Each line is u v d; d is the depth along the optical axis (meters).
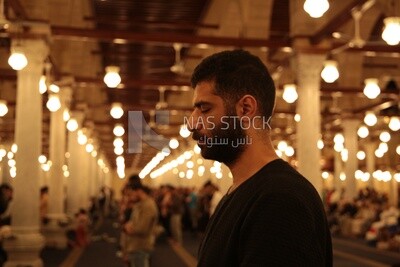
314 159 9.60
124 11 14.88
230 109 1.64
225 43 10.35
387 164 35.00
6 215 11.12
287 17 14.87
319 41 9.55
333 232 18.91
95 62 17.98
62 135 13.95
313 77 9.66
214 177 24.97
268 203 1.42
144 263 6.72
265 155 1.65
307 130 9.61
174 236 16.42
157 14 15.07
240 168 1.66
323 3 6.26
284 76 16.31
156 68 21.52
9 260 9.17
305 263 1.34
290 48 10.05
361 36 13.46
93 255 13.34
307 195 1.45
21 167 9.34
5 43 14.51
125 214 7.52
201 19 15.31
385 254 13.55
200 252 1.65
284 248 1.35
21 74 9.43
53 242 14.06
